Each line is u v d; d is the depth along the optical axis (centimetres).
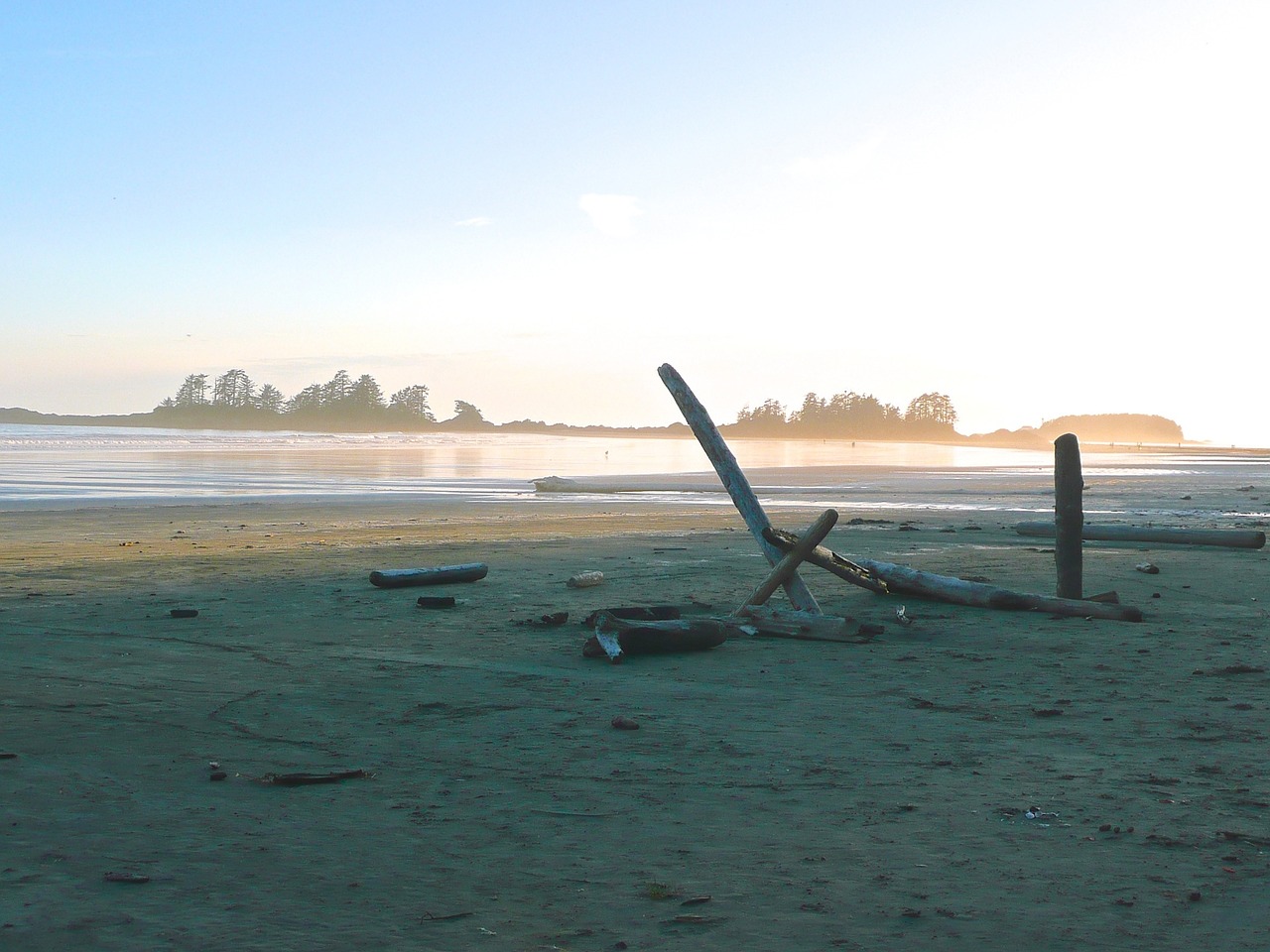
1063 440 1122
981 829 477
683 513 2759
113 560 1612
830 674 821
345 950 362
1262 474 5675
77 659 880
